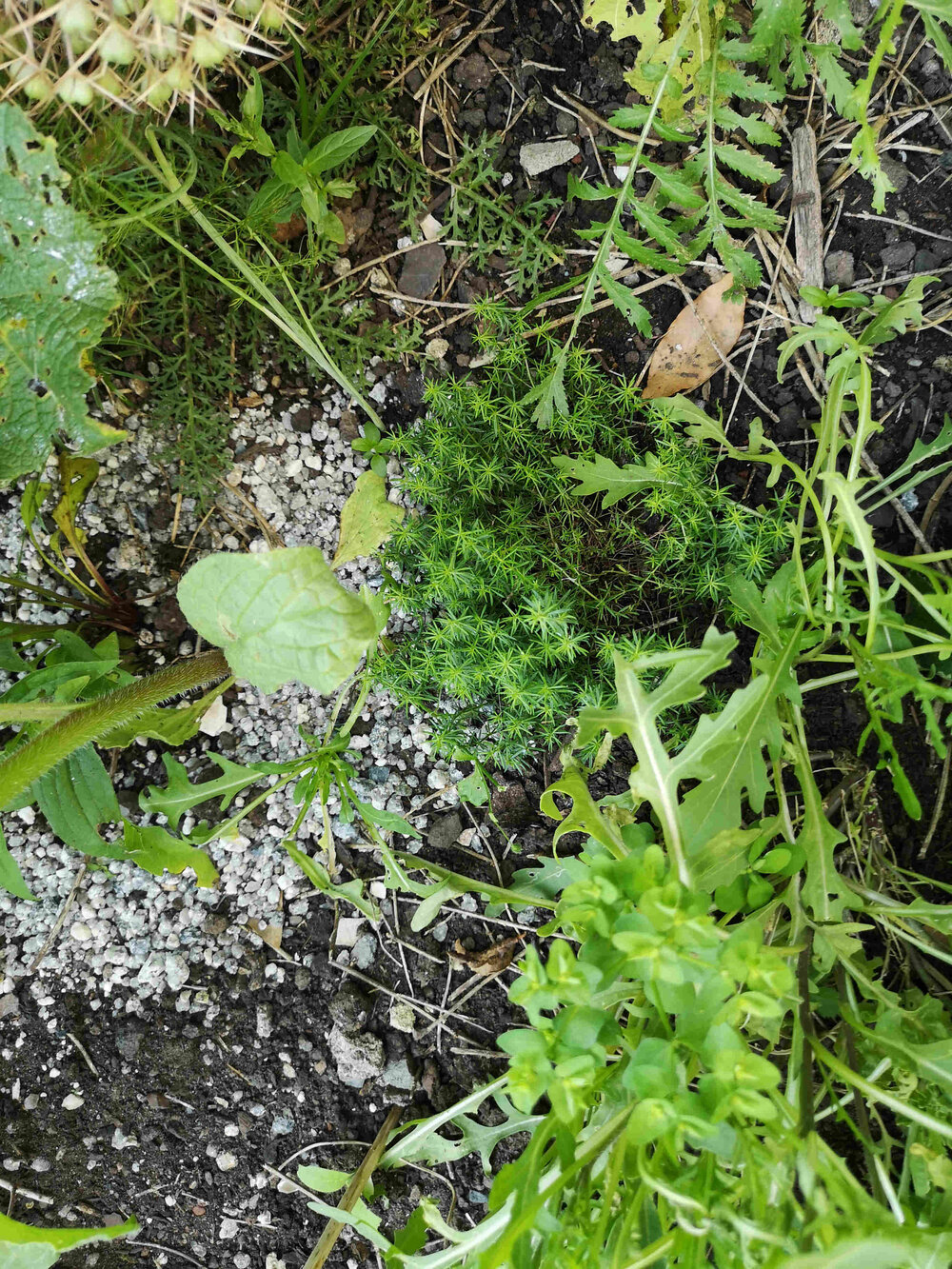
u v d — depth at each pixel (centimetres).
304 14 37
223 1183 42
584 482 35
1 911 41
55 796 35
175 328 40
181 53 29
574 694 36
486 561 35
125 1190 42
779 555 40
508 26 40
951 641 30
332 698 42
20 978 42
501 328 40
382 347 40
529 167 40
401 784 42
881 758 32
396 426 41
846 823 38
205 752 42
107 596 41
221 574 28
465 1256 30
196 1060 42
